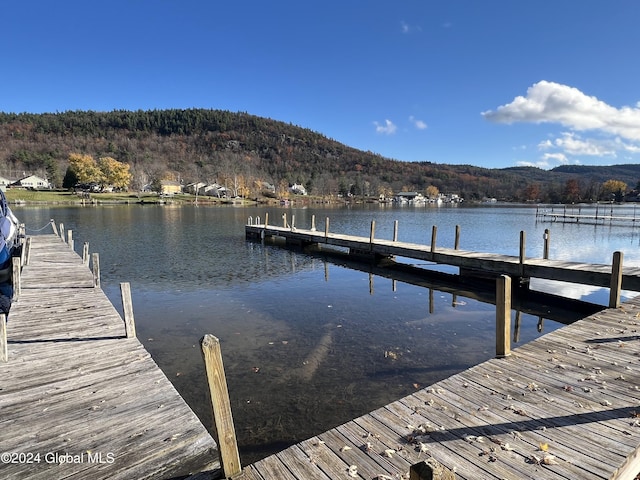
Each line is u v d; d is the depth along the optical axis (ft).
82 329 23.24
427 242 86.12
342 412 17.42
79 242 79.10
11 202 215.72
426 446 11.47
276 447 14.96
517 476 10.11
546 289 43.91
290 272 52.42
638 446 11.25
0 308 34.91
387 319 31.24
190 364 22.58
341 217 184.55
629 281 32.63
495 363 17.69
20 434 12.91
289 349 24.70
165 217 155.33
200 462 11.90
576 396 14.40
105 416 14.03
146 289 41.75
